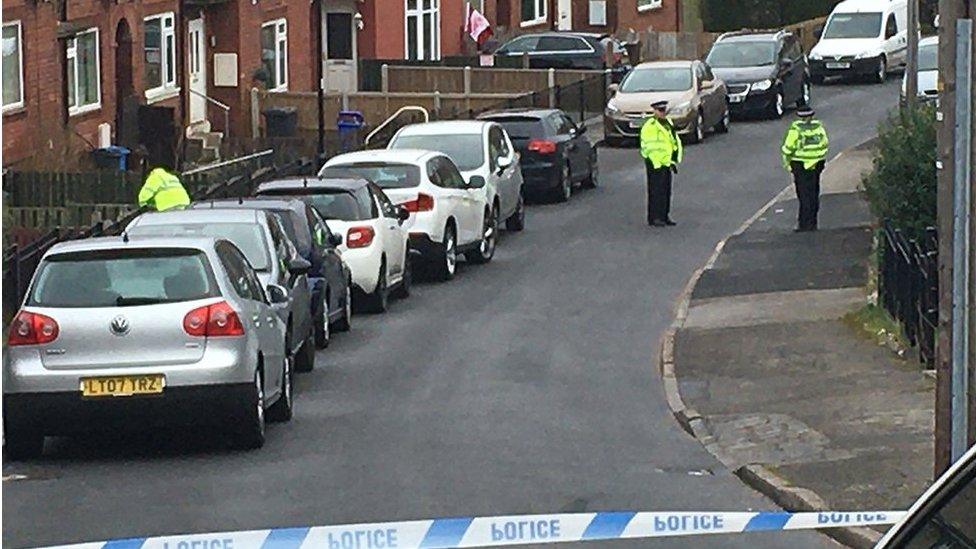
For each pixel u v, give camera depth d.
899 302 20.23
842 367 18.86
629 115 45.09
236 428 15.69
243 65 47.44
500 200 31.64
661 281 27.42
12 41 36.16
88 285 15.28
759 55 49.97
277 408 17.14
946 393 12.26
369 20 54.22
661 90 45.44
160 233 17.69
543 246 31.59
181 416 15.20
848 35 58.50
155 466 15.23
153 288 15.24
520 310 25.00
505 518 10.31
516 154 33.72
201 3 45.81
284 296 17.61
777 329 21.53
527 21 63.19
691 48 63.66
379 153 28.55
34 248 23.69
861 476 14.07
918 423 15.89
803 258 27.58
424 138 31.59
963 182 11.90
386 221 25.38
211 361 15.12
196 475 14.80
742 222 33.59
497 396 18.62
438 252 27.69
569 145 37.34
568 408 17.92
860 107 51.47
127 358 15.06
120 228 25.27
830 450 15.12
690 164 41.56
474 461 15.30
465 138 31.50
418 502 13.66
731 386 18.44
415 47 56.41
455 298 26.36
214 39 47.12
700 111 45.09
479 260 29.73
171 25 44.56
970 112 11.81
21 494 14.16
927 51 43.81
